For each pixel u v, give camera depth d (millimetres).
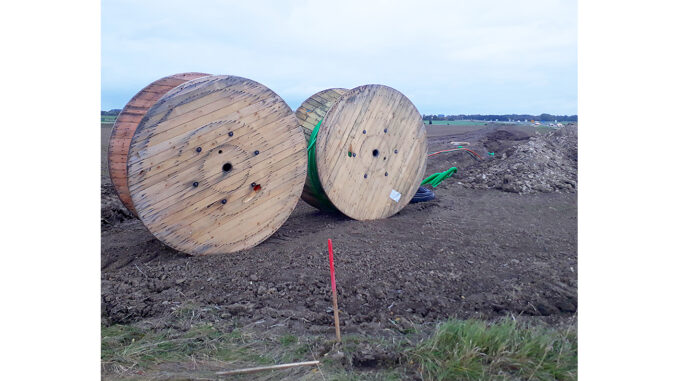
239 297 4516
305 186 7312
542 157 11945
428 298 4473
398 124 7422
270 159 5895
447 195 9453
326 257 5539
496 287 4719
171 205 5258
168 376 3250
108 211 7730
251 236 5922
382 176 7352
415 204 8547
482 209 8156
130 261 5590
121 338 3758
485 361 3414
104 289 4699
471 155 14086
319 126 6664
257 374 3309
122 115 5887
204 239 5586
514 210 8094
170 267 5227
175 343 3697
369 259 5465
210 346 3664
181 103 5133
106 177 10578
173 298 4504
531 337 3590
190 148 5266
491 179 10695
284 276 4988
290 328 3951
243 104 5570
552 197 9172
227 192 5625
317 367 3363
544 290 4570
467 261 5438
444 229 6793
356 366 3410
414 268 5203
